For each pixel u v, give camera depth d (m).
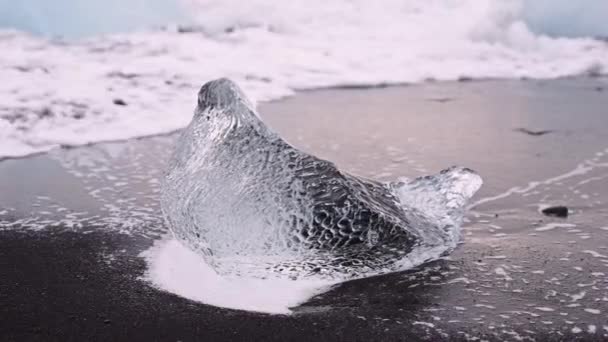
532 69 13.88
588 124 9.29
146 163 7.46
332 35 15.04
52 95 9.80
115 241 5.33
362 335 3.95
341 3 16.38
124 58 12.32
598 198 6.31
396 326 4.05
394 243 4.65
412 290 4.49
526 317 4.17
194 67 12.14
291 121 9.38
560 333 3.99
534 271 4.79
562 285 4.59
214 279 4.61
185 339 3.91
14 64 11.31
